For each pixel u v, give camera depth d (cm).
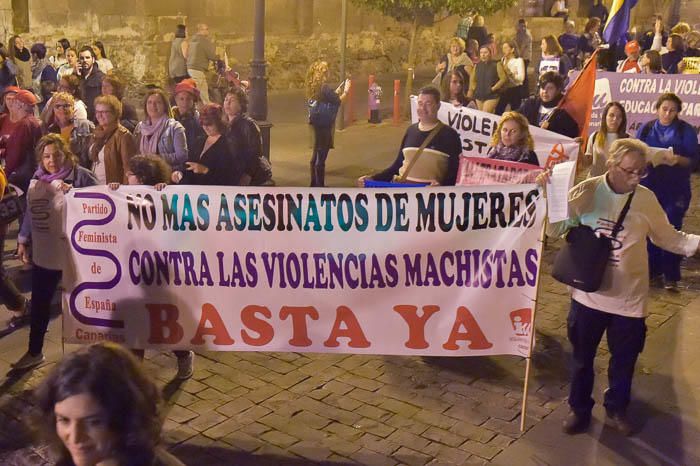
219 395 562
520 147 641
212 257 507
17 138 768
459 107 752
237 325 516
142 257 512
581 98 710
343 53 1551
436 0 1664
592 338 498
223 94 1541
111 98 695
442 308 502
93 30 1788
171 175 585
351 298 505
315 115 1064
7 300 657
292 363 614
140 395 213
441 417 532
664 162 709
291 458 481
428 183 646
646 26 3303
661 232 478
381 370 603
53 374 213
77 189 509
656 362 623
